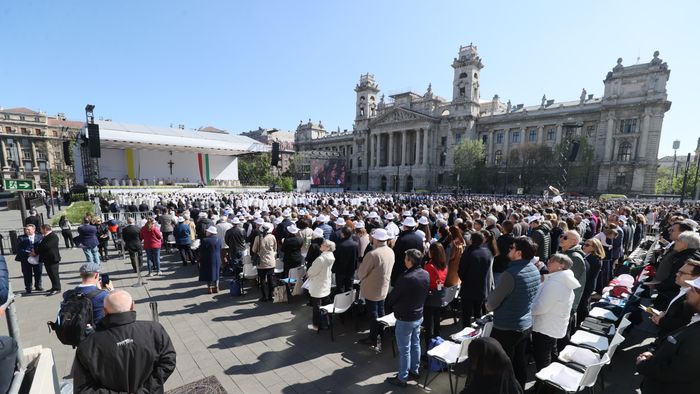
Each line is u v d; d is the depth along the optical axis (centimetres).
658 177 8650
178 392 459
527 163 6253
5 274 301
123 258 1268
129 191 4009
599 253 610
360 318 724
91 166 3709
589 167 5488
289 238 823
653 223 1927
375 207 1705
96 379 276
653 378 295
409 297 453
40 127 8588
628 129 5612
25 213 1525
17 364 293
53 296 874
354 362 546
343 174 8581
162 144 4453
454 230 662
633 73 5481
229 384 483
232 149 5222
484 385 239
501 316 402
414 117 7838
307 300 840
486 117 7325
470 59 7269
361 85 9350
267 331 661
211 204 2169
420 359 546
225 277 1053
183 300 839
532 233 805
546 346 431
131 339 282
